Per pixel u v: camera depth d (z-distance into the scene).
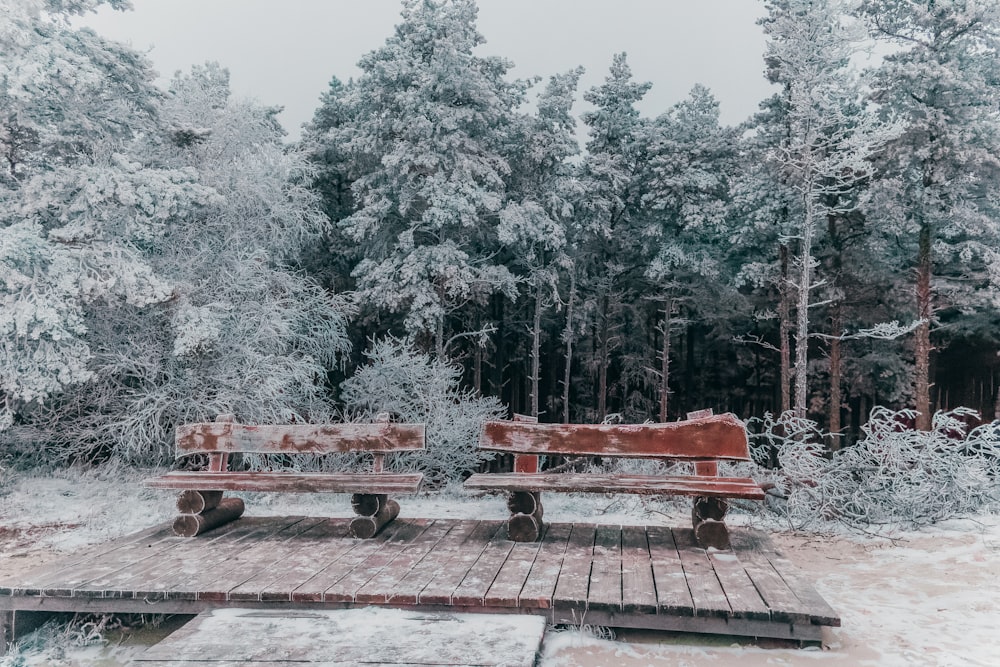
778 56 20.91
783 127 22.50
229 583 5.08
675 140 26.20
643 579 5.12
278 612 4.83
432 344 22.31
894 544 7.39
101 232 12.45
